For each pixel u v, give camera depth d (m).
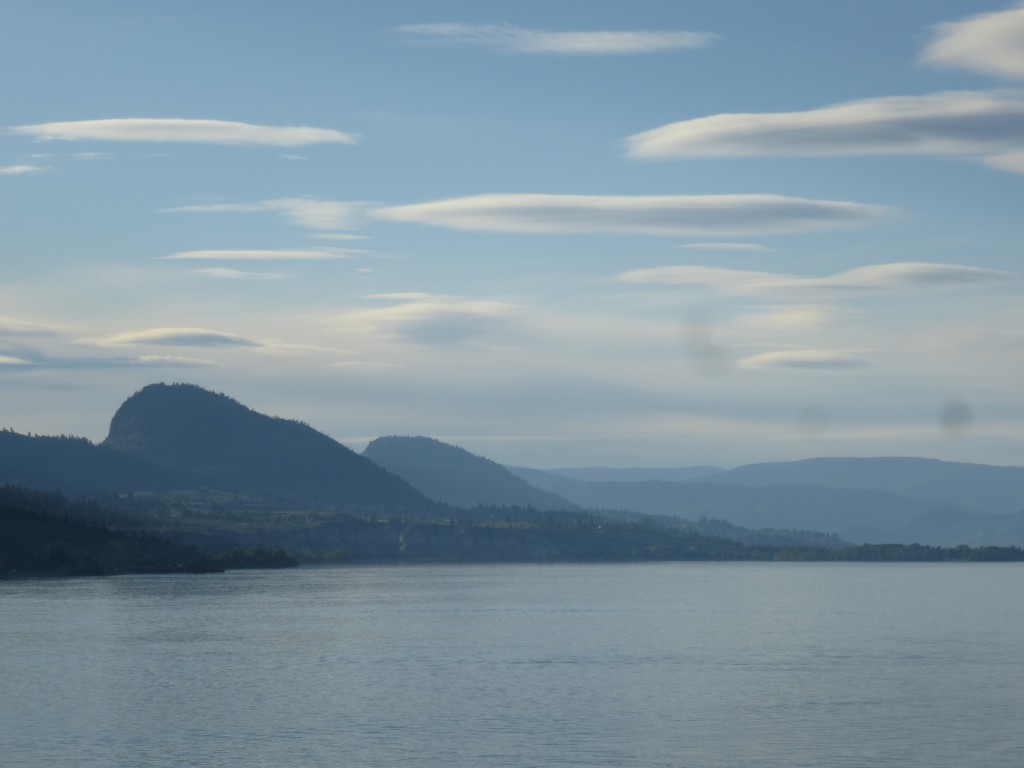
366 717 101.12
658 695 112.06
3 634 170.00
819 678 123.56
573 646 155.62
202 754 87.38
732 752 87.50
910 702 107.88
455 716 101.31
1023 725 96.88
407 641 161.62
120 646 154.62
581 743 90.62
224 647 153.50
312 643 159.12
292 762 84.81
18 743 91.19
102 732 95.25
